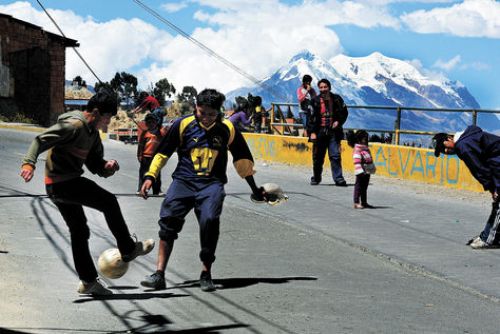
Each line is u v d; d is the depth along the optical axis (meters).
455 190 14.89
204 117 6.43
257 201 6.98
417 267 8.00
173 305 5.95
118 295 6.24
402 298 6.63
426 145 17.31
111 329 5.19
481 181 8.95
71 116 5.77
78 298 6.06
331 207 12.12
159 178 12.73
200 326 5.35
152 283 6.35
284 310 5.95
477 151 8.88
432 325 5.74
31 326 5.14
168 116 66.62
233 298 6.27
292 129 22.48
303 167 19.27
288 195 13.36
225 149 6.55
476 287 7.24
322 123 14.92
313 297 6.45
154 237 9.23
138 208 11.45
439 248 9.08
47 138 5.61
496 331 5.69
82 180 5.95
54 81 38.41
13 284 6.34
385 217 11.30
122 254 6.17
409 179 16.56
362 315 5.92
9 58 36.69
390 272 7.78
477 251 8.97
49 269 7.11
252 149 21.77
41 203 11.30
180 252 8.32
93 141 5.90
